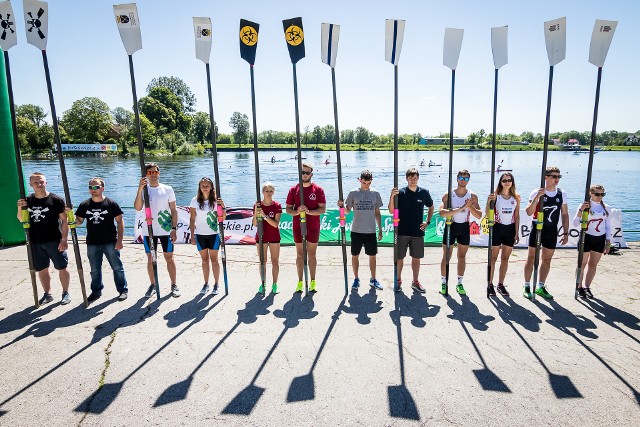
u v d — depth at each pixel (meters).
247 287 5.58
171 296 5.22
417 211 5.12
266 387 3.19
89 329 4.24
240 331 4.20
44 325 4.34
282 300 5.08
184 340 4.00
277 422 2.78
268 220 5.05
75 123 70.12
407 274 6.20
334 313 4.66
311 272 5.38
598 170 42.97
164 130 77.00
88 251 4.92
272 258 5.26
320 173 37.41
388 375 3.35
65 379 3.31
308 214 5.15
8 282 5.76
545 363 3.52
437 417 2.82
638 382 3.22
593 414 2.84
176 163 52.00
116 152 67.81
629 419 2.79
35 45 4.34
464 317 4.51
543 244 4.98
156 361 3.60
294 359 3.62
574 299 5.04
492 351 3.74
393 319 4.48
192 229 5.16
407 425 2.74
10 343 3.93
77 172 37.84
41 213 4.71
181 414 2.87
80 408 2.94
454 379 3.29
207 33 4.79
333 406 2.95
